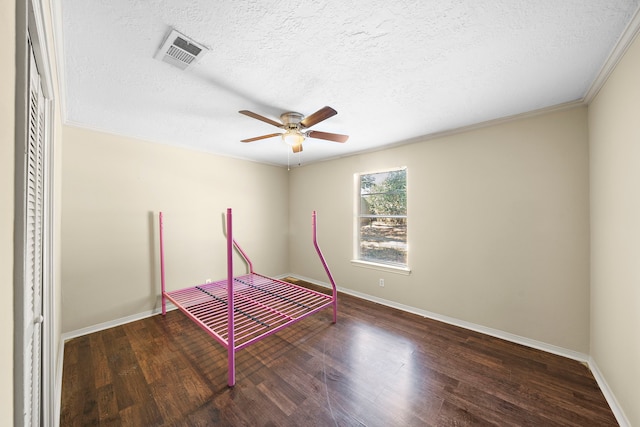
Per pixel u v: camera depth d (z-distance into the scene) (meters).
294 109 2.21
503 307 2.49
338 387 1.83
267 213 4.38
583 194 2.10
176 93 1.92
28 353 0.81
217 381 1.89
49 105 1.25
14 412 0.55
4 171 0.47
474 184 2.65
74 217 2.54
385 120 2.48
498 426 1.50
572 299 2.16
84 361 2.12
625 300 1.49
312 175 4.32
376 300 3.50
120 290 2.82
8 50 0.49
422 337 2.53
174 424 1.52
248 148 3.46
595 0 1.12
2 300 0.47
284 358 2.18
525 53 1.48
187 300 2.96
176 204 3.28
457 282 2.78
